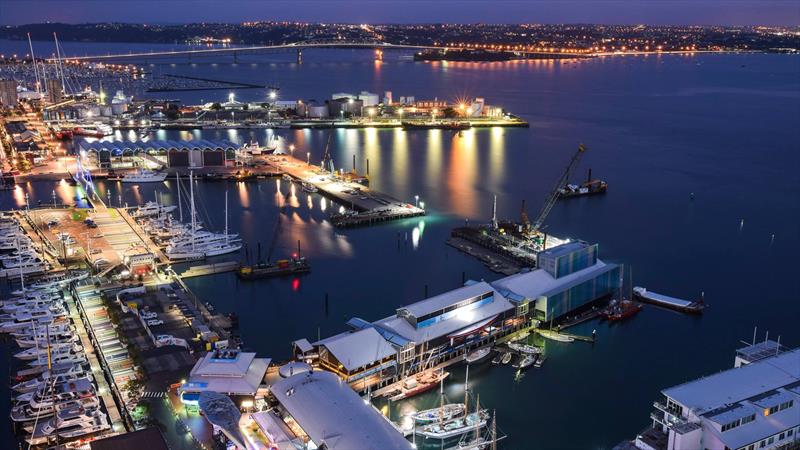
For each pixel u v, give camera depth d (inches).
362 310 6146.7
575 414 4549.7
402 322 5108.3
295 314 6038.4
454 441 4178.2
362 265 7313.0
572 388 4864.7
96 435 4052.7
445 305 5216.5
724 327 5935.0
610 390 4854.8
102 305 5846.5
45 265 6756.9
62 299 6043.3
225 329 5620.1
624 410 4608.8
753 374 4121.6
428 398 4658.0
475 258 7524.6
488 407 4589.1
